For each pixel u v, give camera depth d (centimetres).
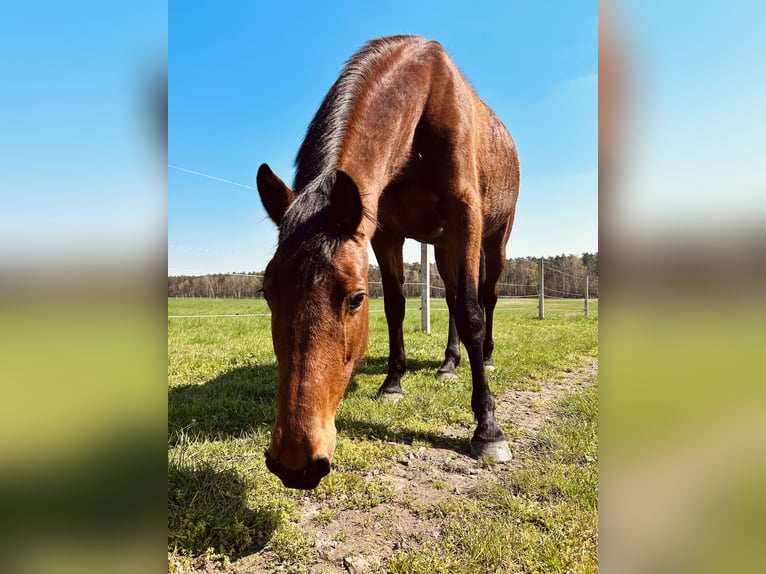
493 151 386
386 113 266
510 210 488
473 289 295
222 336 712
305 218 180
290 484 157
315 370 165
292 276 171
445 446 286
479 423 278
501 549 174
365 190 224
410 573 164
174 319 1003
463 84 340
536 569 165
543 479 230
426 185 308
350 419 313
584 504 205
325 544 183
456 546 181
